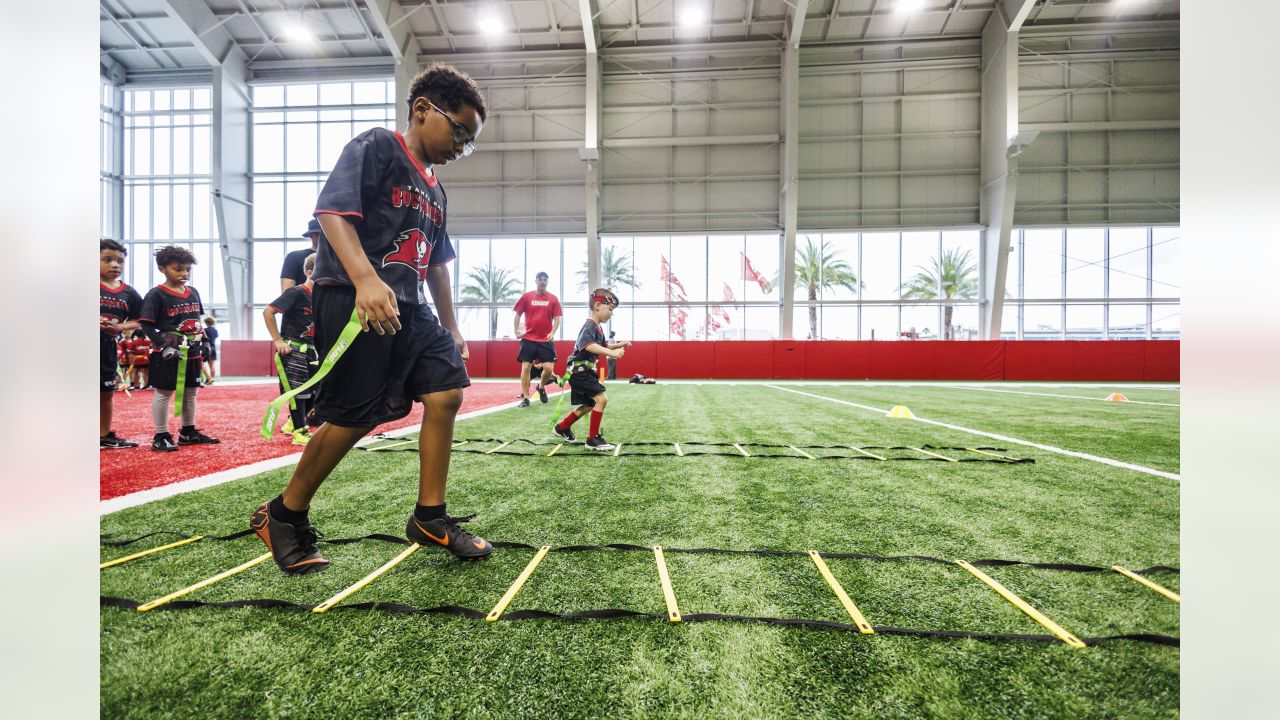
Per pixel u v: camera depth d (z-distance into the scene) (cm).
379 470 247
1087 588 122
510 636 99
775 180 1409
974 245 1404
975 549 147
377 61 1429
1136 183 1339
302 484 127
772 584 123
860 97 1382
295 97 1495
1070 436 366
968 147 1372
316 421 129
